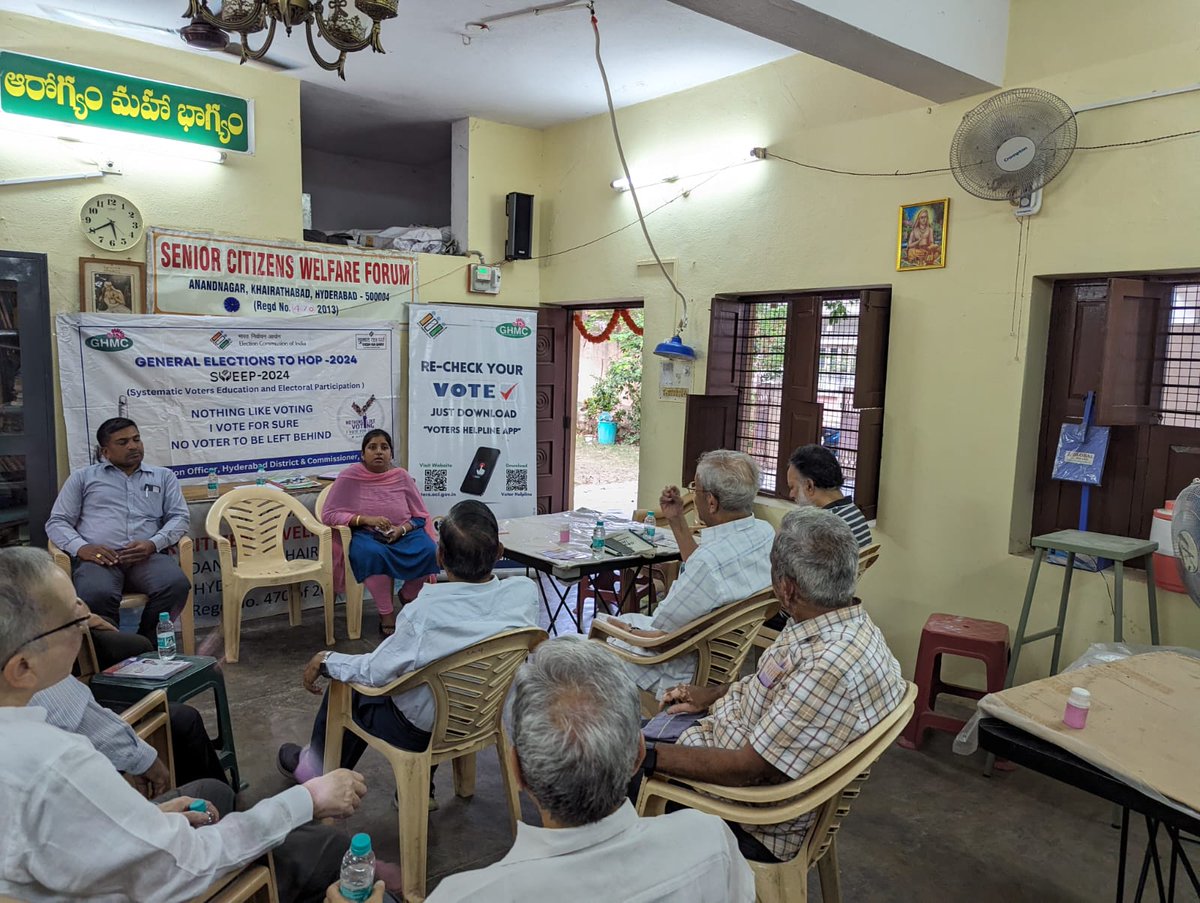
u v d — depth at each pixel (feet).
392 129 19.21
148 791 6.23
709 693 7.06
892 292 12.55
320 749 8.05
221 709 8.70
